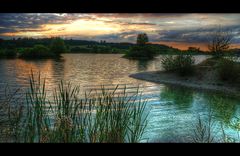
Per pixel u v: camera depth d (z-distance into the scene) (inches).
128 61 1320.1
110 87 511.5
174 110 331.9
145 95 438.6
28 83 529.0
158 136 222.4
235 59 588.7
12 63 991.6
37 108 155.4
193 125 261.0
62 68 884.6
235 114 314.2
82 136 160.6
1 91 404.5
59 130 155.6
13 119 178.4
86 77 675.4
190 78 601.3
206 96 438.9
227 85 525.0
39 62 1084.5
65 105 158.9
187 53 662.5
